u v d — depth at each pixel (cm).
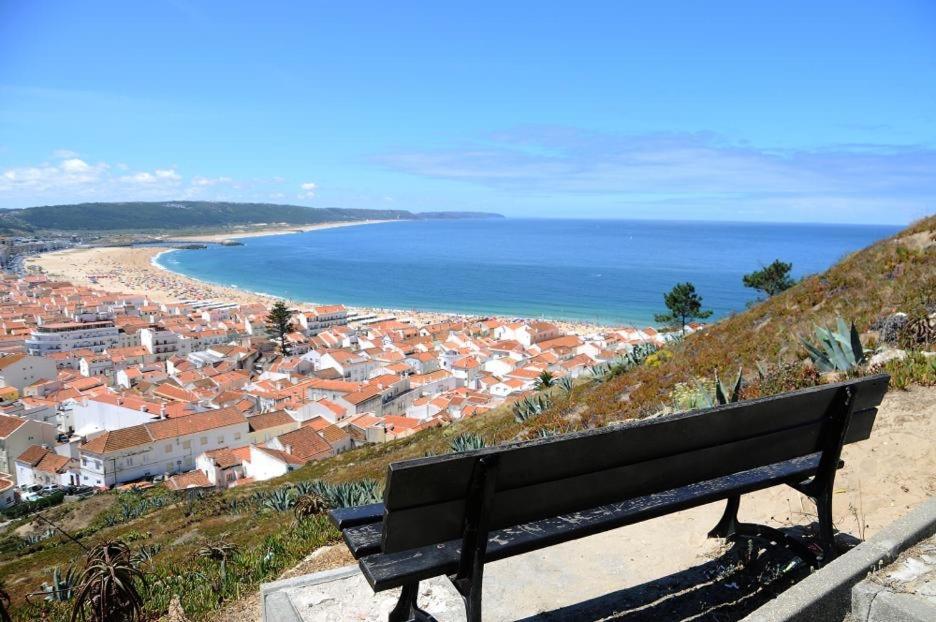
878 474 509
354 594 417
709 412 332
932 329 849
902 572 317
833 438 391
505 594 412
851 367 794
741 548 432
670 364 1505
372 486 1116
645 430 313
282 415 5791
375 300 14812
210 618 570
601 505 332
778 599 293
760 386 848
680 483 354
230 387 7406
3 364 7738
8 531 3678
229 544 882
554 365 7044
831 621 300
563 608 389
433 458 259
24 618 880
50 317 11075
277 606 400
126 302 12706
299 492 1905
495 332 9625
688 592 394
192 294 16000
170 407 6262
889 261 1455
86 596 609
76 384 7569
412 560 300
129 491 4356
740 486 376
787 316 1477
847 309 1263
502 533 316
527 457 283
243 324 11131
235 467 4700
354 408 5912
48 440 5956
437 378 7250
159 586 748
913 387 662
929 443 533
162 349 9681
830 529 390
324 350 8275
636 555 452
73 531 3325
